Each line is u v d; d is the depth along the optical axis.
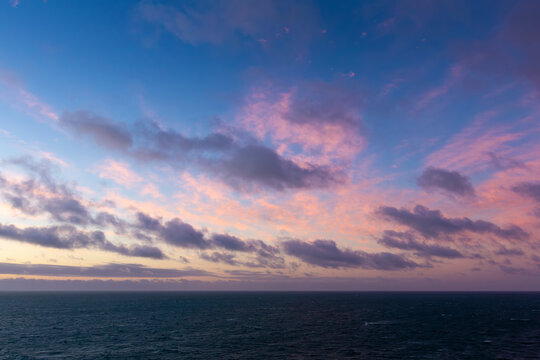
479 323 119.00
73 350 72.12
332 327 108.38
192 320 129.38
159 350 71.75
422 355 67.12
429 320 129.25
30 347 75.50
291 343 79.50
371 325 113.69
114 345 77.38
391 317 141.50
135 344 78.56
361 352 69.62
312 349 72.62
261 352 69.69
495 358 64.94
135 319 132.88
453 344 78.38
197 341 82.25
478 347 75.00
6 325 113.69
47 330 102.00
